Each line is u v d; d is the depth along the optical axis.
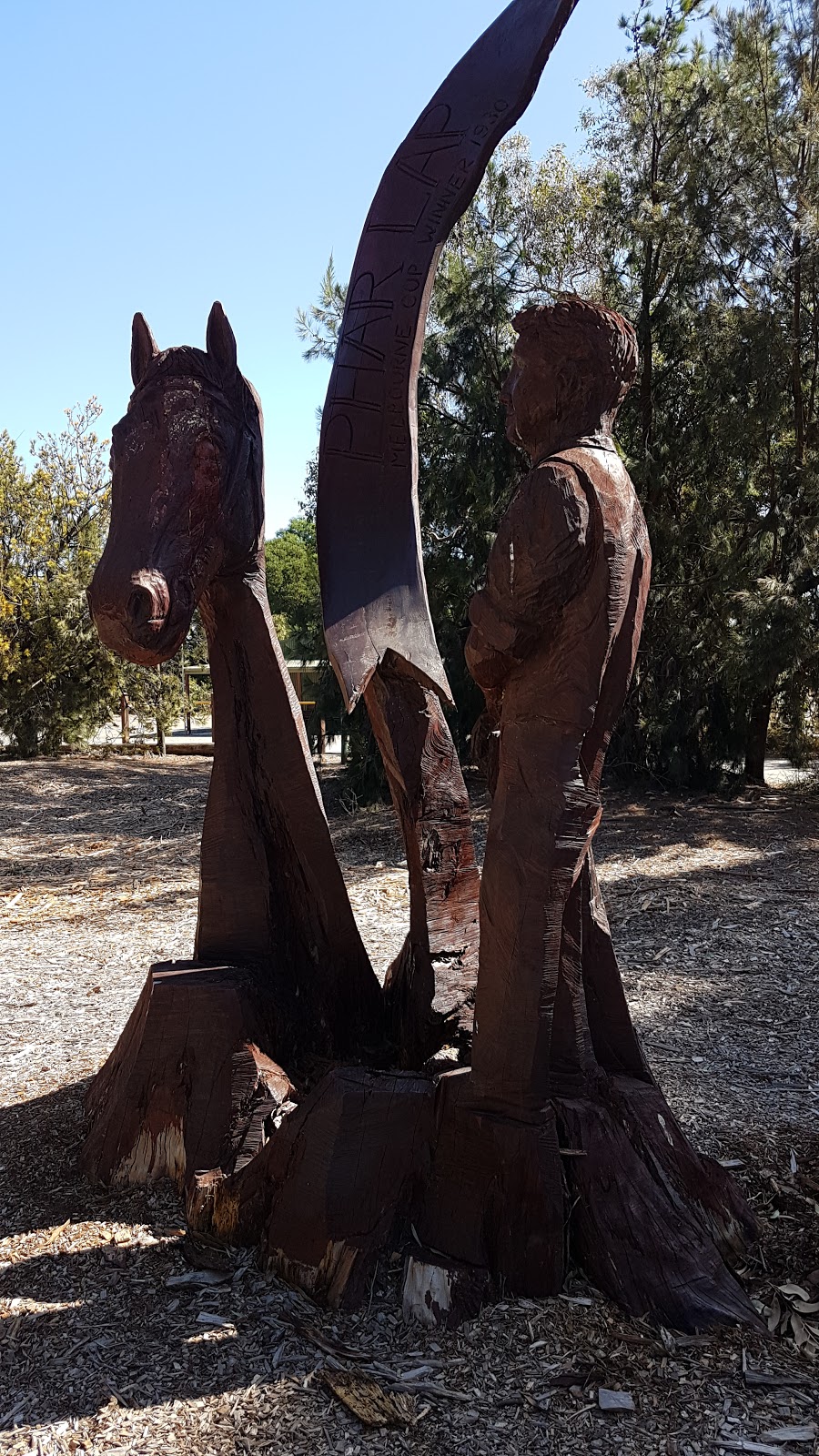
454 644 11.34
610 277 11.95
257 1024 3.12
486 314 11.22
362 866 8.32
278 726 3.33
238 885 3.39
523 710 2.53
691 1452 2.13
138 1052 3.13
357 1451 2.13
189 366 3.04
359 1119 2.69
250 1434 2.18
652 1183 2.68
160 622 2.89
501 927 2.54
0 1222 3.01
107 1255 2.81
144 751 17.17
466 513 11.38
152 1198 3.06
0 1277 2.73
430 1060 3.19
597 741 2.54
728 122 10.77
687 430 11.47
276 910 3.41
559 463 2.46
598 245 11.82
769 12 10.59
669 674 11.73
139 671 16.70
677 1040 4.57
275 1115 2.97
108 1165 3.18
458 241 11.62
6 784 12.70
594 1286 2.62
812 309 10.96
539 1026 2.53
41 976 5.72
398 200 3.10
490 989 2.58
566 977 2.73
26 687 15.42
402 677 3.37
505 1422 2.21
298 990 3.46
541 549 2.41
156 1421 2.22
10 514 15.66
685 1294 2.55
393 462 3.07
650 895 7.16
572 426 2.62
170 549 2.94
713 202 10.89
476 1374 2.34
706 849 8.70
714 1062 4.30
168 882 8.08
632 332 2.62
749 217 10.78
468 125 3.09
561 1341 2.44
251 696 3.32
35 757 15.71
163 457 2.97
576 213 11.62
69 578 15.55
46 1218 3.02
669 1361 2.38
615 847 8.88
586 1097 2.76
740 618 10.13
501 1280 2.59
